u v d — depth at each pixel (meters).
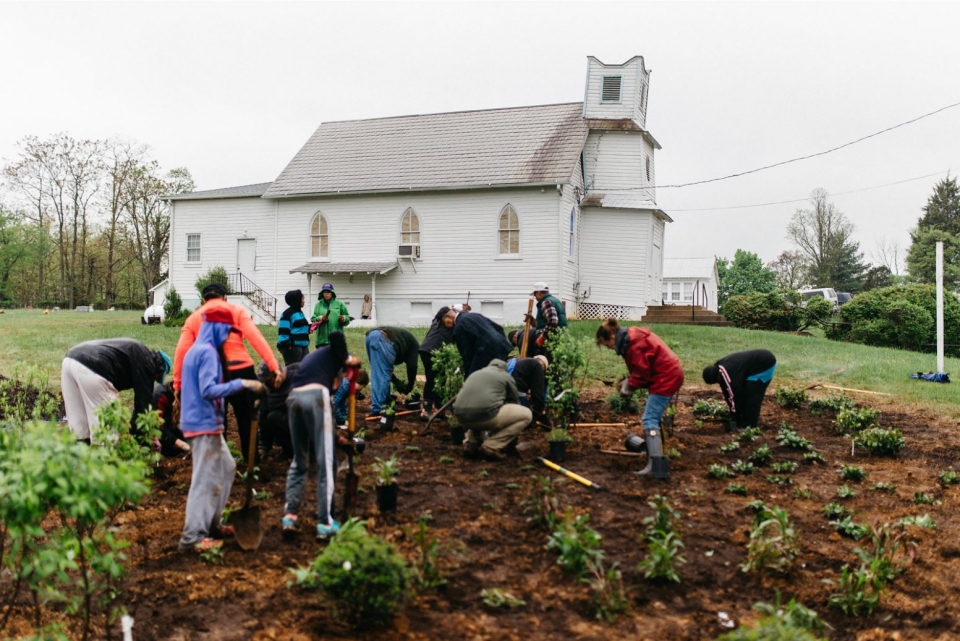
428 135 33.09
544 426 10.06
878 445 9.82
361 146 33.50
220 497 6.47
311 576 5.26
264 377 8.13
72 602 5.00
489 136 32.03
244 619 5.34
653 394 8.30
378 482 7.07
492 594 5.51
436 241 30.25
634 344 8.21
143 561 6.20
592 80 32.03
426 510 6.99
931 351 28.06
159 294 34.97
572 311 30.20
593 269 31.16
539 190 28.92
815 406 12.52
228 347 7.93
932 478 8.91
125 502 7.24
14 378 10.38
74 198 58.25
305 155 33.81
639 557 6.24
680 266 57.88
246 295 31.36
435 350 10.77
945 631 5.69
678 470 8.65
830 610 5.83
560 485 7.79
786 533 6.21
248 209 33.00
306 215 31.94
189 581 5.85
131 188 56.88
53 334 23.42
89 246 69.75
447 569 5.88
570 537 5.82
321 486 6.33
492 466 8.37
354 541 5.15
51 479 4.23
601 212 31.11
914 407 13.38
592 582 5.60
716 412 11.65
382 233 30.97
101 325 28.16
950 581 6.42
